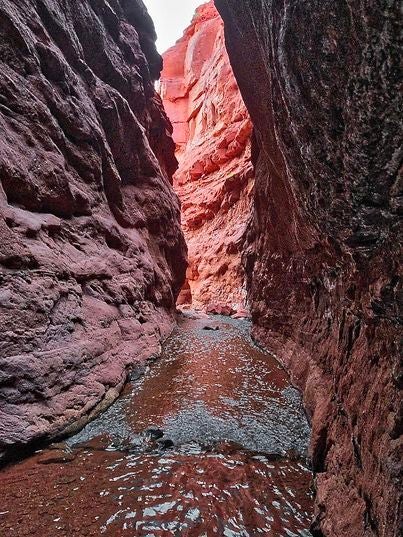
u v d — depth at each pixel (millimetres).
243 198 35219
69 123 10984
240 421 7836
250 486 5527
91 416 7758
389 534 2867
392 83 2564
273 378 10969
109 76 15789
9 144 8172
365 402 4312
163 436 7035
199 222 43250
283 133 4793
